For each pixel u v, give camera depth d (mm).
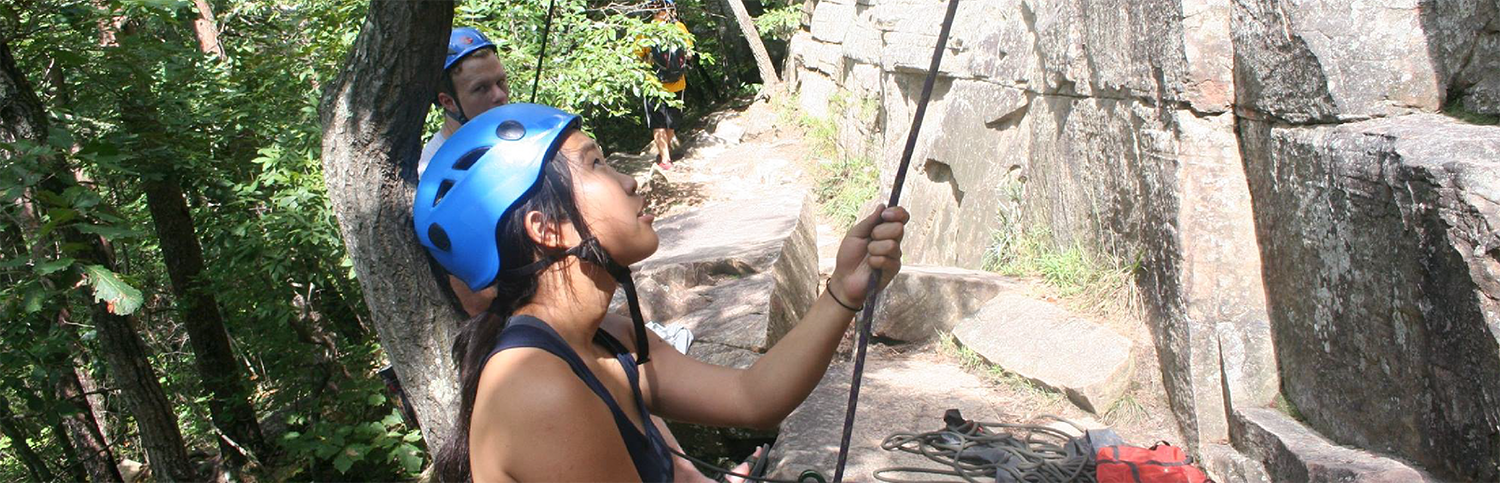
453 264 1485
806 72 12695
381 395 6586
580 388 1369
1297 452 3508
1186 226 4191
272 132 6375
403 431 6473
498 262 1436
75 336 6090
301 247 6566
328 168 2924
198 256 7285
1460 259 2746
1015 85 6418
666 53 11414
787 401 1732
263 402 8797
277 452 8062
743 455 4887
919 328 5645
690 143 12320
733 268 6684
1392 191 3074
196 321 7531
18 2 5023
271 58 6688
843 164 10258
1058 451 4105
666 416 1809
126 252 7953
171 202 6973
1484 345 2695
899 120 8852
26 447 8297
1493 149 2869
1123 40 4785
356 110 2861
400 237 2936
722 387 1754
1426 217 2893
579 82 7980
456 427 1514
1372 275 3246
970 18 7402
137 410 5324
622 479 1401
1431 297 2914
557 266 1443
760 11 16328
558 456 1331
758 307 5984
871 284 1692
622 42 8750
